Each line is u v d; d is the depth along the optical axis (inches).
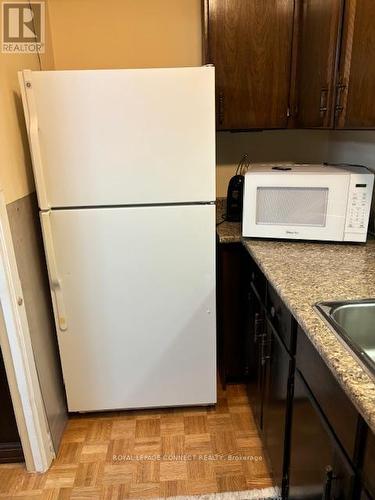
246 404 78.4
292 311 43.4
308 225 65.0
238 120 77.5
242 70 74.7
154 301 67.2
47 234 61.2
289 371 49.1
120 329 68.6
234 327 78.3
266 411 62.3
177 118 58.1
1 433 64.2
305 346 43.2
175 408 77.9
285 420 51.3
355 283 49.5
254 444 68.3
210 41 73.0
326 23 60.4
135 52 84.2
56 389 71.6
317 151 93.0
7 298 54.6
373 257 59.2
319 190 62.8
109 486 61.3
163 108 57.6
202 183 61.1
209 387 74.2
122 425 74.0
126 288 66.0
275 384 56.0
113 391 73.0
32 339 60.8
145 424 74.0
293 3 71.4
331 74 59.5
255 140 92.0
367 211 61.8
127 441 70.1
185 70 56.2
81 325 67.7
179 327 69.3
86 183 60.0
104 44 83.4
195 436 70.6
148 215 62.3
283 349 51.2
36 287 64.2
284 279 51.1
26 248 60.3
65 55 83.6
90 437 71.3
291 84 75.7
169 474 63.0
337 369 32.4
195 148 59.5
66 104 56.5
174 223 63.0
